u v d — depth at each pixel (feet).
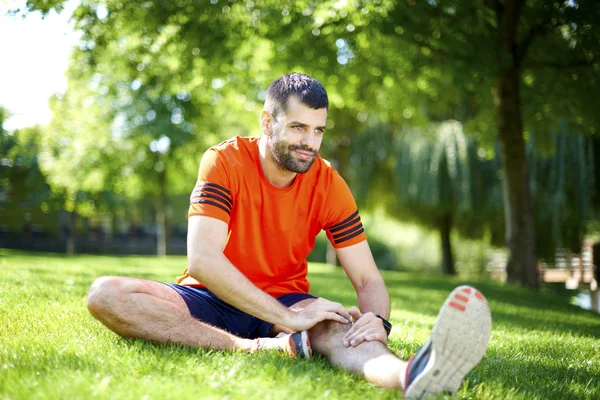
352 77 34.17
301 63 31.50
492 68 28.27
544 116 36.19
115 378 6.54
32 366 6.97
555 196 46.62
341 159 60.95
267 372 6.86
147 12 28.96
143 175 73.77
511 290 31.32
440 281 37.68
